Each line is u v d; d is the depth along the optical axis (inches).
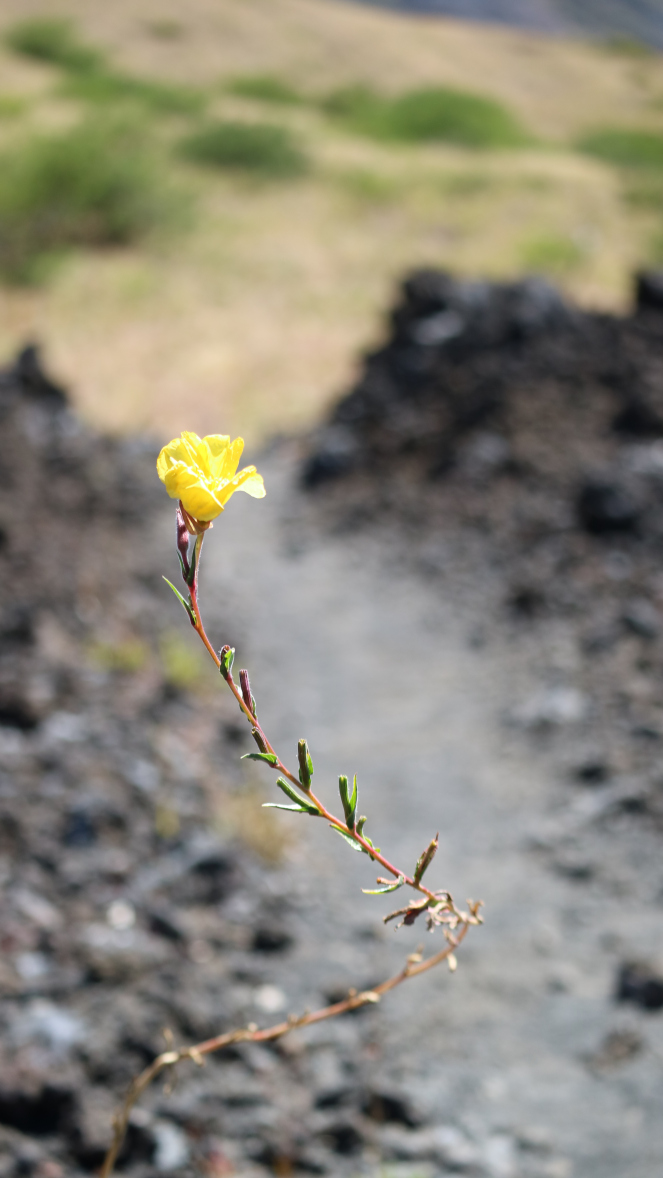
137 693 194.7
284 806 48.0
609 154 940.0
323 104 1030.4
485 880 150.3
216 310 540.1
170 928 135.1
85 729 175.0
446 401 339.9
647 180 792.9
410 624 237.1
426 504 294.5
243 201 722.8
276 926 139.3
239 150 781.3
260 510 317.4
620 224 682.8
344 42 1205.7
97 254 626.8
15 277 587.5
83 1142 105.6
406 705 202.7
